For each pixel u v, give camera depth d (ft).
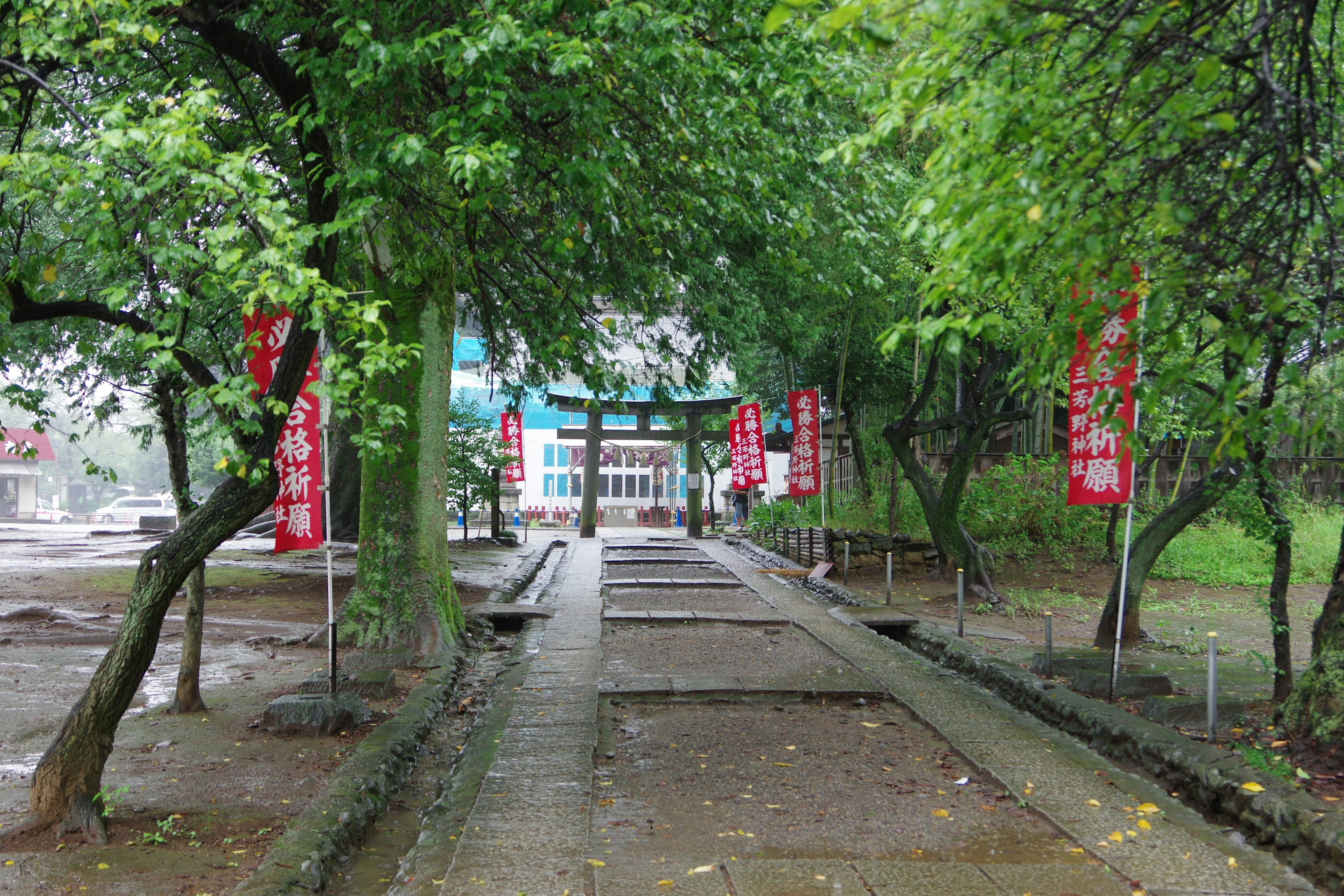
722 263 52.65
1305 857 16.28
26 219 19.97
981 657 34.68
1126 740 23.43
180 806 18.85
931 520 55.98
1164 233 13.57
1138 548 37.96
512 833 17.04
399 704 27.99
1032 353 15.75
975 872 15.51
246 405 15.57
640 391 105.81
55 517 172.65
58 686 29.68
